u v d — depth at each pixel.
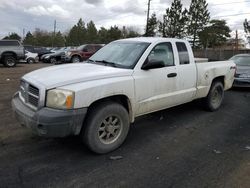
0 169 3.73
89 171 3.76
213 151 4.50
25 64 23.47
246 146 4.74
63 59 23.08
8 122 5.60
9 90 9.24
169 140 4.95
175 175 3.71
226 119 6.32
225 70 7.01
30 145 4.52
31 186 3.37
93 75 4.14
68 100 3.74
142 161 4.10
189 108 7.18
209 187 3.43
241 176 3.71
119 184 3.46
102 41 73.75
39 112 3.75
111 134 4.37
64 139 4.77
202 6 49.97
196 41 51.41
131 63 4.77
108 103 4.26
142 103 4.76
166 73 5.17
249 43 47.81
